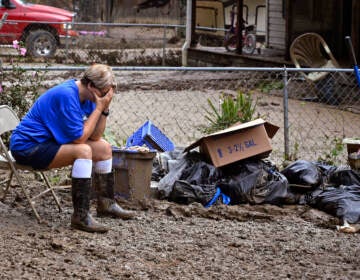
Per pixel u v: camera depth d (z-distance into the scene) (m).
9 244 6.55
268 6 26.14
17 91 10.13
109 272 6.06
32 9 26.14
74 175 7.14
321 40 17.44
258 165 8.69
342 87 17.16
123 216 7.69
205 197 8.43
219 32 32.03
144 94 18.03
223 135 8.66
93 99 7.26
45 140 7.18
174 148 9.49
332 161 10.70
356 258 6.82
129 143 9.38
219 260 6.60
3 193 8.42
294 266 6.53
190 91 18.70
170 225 7.64
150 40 33.00
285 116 10.71
